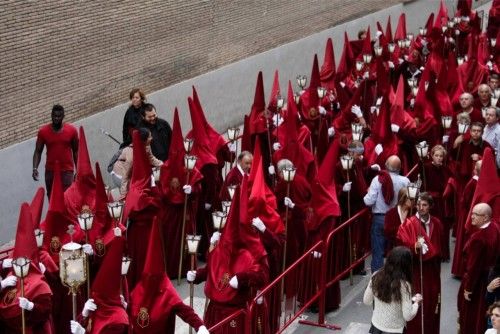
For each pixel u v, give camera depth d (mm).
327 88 29906
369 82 29656
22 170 24812
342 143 23797
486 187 18422
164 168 21062
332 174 19203
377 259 19844
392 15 50562
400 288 15273
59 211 17469
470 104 26203
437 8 54281
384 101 22391
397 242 17594
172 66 31375
